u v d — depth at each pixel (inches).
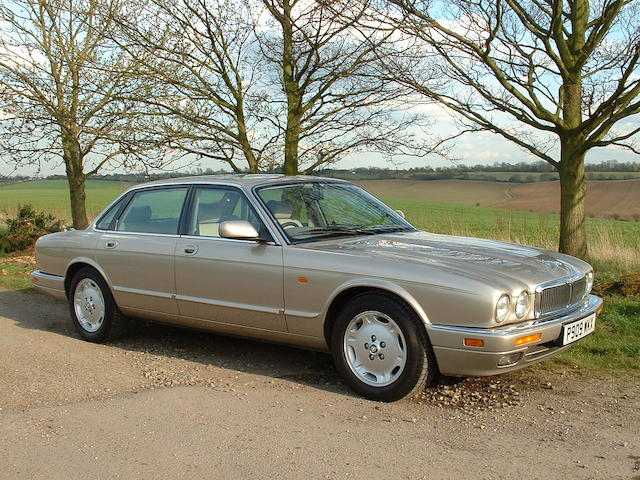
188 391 194.2
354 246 201.5
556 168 382.6
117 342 261.4
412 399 183.6
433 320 173.0
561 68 365.1
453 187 1797.5
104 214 267.7
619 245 491.2
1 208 1275.8
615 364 215.2
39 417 172.9
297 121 409.1
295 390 194.2
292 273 197.8
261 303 206.1
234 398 187.0
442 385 195.3
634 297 308.0
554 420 167.2
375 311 182.9
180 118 419.5
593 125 352.5
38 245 286.8
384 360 182.4
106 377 211.2
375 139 407.5
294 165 415.2
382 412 173.6
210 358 234.1
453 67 368.5
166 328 285.0
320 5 355.9
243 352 241.1
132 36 411.5
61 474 138.2
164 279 233.5
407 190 1798.7
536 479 132.8
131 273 244.7
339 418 169.3
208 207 229.5
